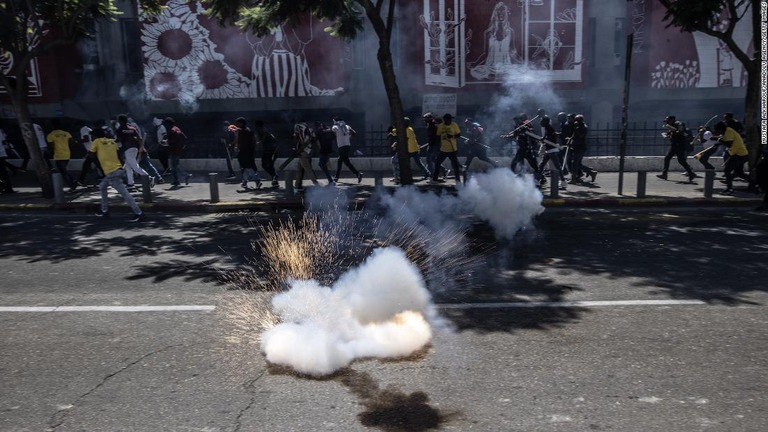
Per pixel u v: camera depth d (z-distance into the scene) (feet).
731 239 30.63
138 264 26.58
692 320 18.61
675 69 68.64
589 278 23.47
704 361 15.62
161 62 67.41
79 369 15.60
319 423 12.78
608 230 33.32
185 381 14.82
